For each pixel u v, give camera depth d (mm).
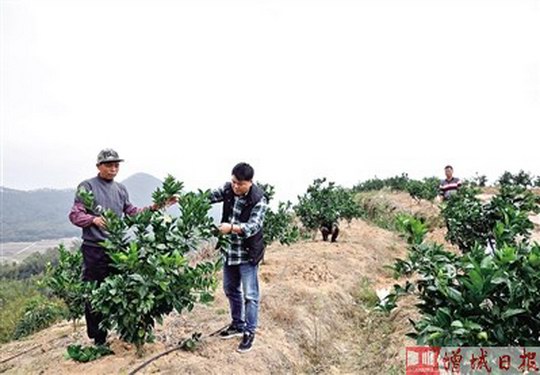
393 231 17234
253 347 5105
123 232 4312
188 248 4371
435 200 22016
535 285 2707
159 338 5207
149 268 4125
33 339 6375
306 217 13000
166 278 4105
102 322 4406
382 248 13352
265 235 9906
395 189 29594
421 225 3375
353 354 6137
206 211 4449
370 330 6879
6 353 5766
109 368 4359
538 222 10594
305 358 5680
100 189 4789
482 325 2789
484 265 2779
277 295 7133
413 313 6473
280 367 5027
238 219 4891
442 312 2818
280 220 10188
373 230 16484
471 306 2832
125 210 5109
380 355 5738
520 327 2812
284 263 9617
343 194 15664
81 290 4641
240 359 4773
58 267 5809
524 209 6590
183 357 4621
